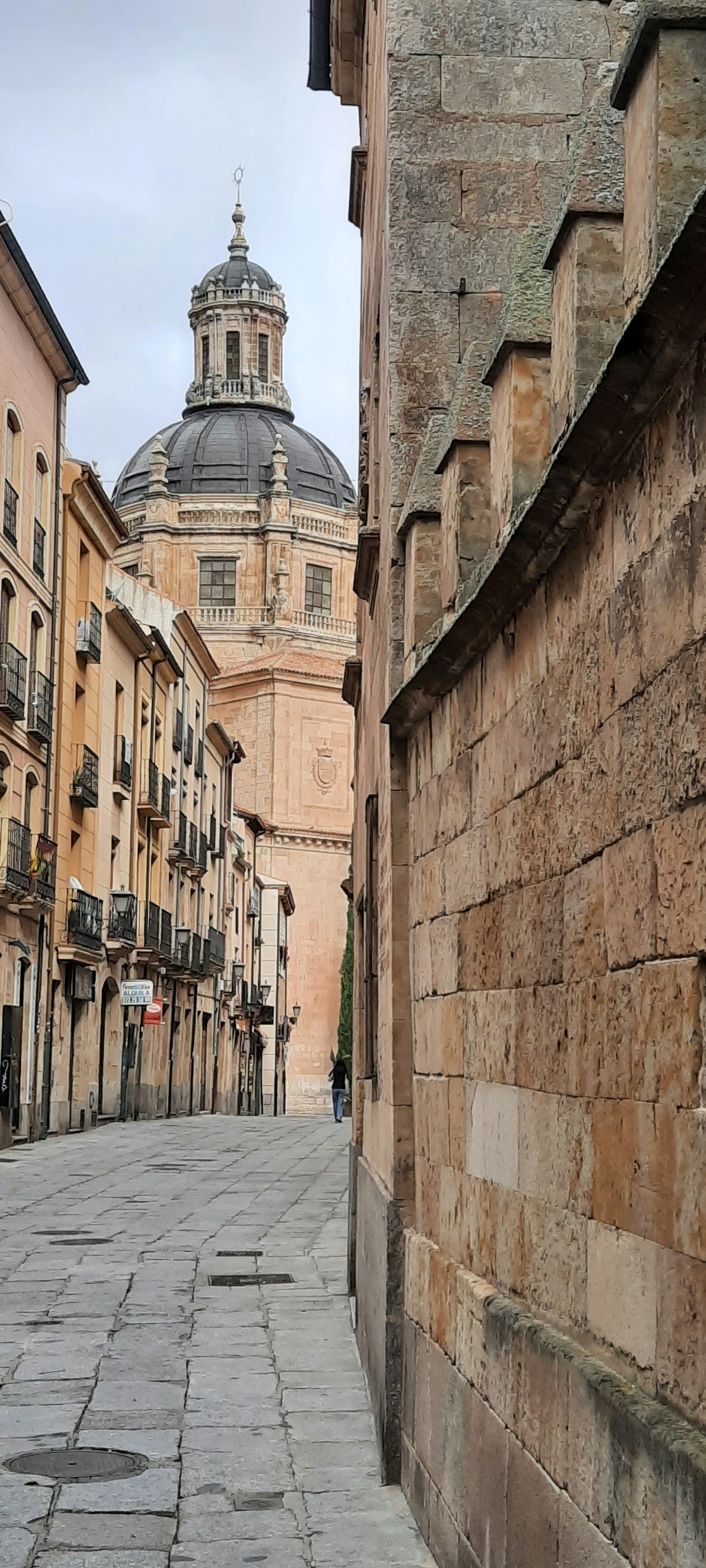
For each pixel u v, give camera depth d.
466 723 5.76
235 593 95.62
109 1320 11.09
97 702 39.72
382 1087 8.05
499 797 5.14
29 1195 20.83
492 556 5.12
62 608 35.97
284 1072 81.00
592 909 3.90
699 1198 3.05
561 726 4.25
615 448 3.56
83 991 37.72
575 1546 3.71
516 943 4.85
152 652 46.03
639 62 3.42
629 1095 3.55
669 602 3.26
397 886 7.40
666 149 3.30
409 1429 6.73
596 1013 3.85
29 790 33.22
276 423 103.19
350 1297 12.22
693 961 3.12
